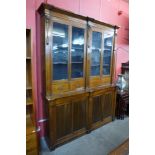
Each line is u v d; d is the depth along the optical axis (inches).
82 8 105.4
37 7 84.0
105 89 110.3
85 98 97.0
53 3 89.8
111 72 117.1
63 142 89.7
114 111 123.0
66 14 81.1
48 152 83.4
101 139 96.7
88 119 101.1
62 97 83.7
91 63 101.0
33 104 72.2
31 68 69.6
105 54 111.1
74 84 92.4
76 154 82.4
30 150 68.2
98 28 100.0
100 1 118.2
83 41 92.9
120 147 57.7
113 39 112.7
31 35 67.3
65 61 86.7
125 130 108.7
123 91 130.6
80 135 98.3
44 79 82.4
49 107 79.5
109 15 128.4
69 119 90.2
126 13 146.3
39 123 92.7
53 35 79.9
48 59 78.6
